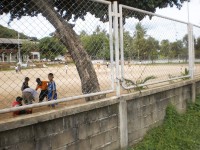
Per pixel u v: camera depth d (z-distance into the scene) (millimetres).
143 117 5660
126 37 5551
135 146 5363
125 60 5453
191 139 5863
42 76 5898
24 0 4449
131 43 5688
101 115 4641
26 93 5426
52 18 5105
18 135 3414
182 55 7875
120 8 5223
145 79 6008
